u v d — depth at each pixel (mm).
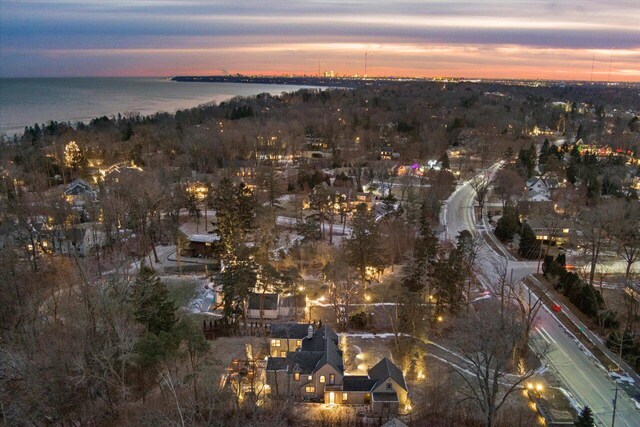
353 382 46062
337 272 62719
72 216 79812
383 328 60281
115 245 83750
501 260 81812
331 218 98375
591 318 61500
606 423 43594
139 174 101250
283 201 113375
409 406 45062
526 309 64188
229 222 79688
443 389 46531
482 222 101312
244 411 40656
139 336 47906
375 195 116562
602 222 72750
